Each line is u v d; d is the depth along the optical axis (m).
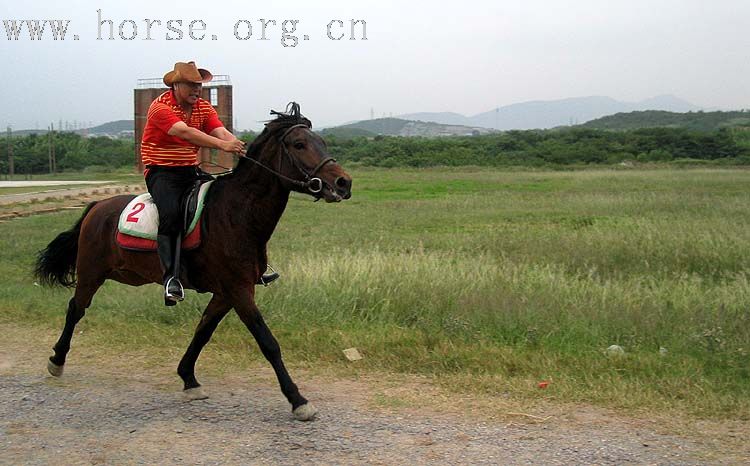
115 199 6.57
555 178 40.59
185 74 5.87
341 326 7.83
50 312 8.88
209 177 6.07
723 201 21.47
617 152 59.34
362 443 5.01
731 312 7.77
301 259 11.36
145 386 6.41
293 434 5.20
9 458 4.84
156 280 6.21
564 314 7.75
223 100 41.66
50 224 19.72
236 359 7.07
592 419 5.36
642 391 5.77
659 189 28.73
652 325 7.36
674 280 10.04
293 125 5.60
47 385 6.46
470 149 62.19
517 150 62.25
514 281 9.23
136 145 50.12
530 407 5.62
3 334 8.19
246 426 5.38
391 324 7.86
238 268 5.65
